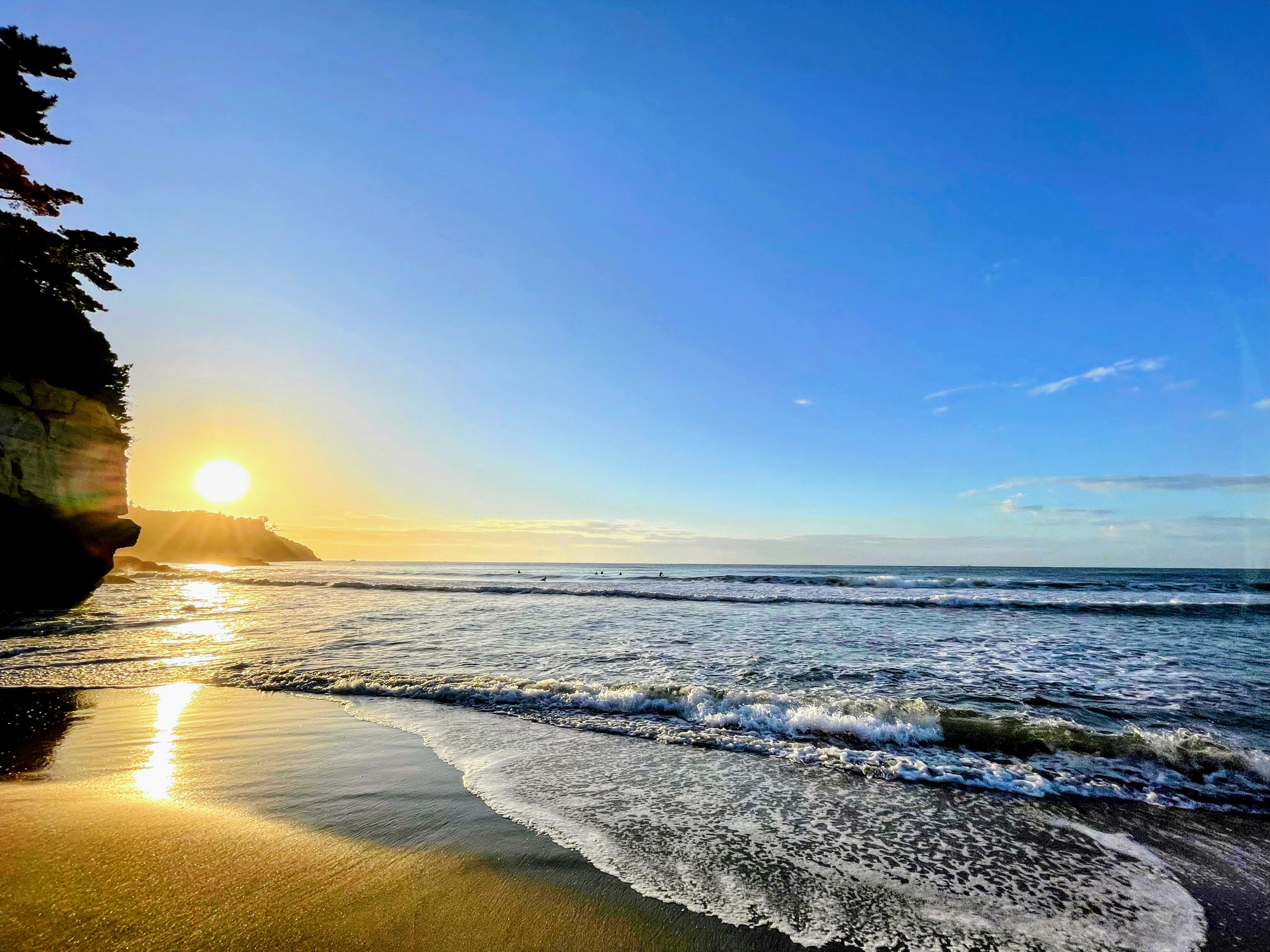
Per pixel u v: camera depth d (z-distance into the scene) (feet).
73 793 15.23
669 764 18.44
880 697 27.17
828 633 49.24
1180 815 14.98
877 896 10.91
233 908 9.61
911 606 73.26
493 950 8.79
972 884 11.44
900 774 17.70
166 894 9.96
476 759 18.67
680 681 30.66
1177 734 20.84
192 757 18.71
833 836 13.52
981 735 20.93
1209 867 12.32
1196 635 47.78
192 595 102.53
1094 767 18.28
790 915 10.20
